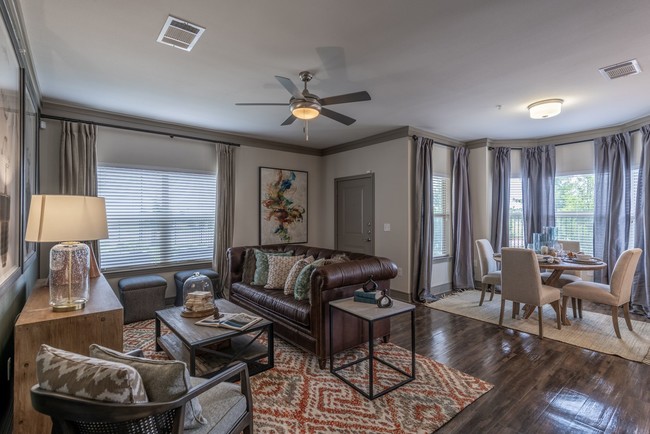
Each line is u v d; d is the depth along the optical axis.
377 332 3.25
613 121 4.68
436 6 2.09
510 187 5.83
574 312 4.16
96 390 1.08
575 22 2.26
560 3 2.05
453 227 5.65
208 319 2.78
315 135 5.47
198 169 5.07
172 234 4.85
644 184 4.30
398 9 2.12
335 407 2.25
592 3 2.05
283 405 2.27
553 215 5.53
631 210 4.68
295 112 2.99
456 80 3.24
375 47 2.60
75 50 2.63
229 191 5.26
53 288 2.03
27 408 1.75
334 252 3.99
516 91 3.54
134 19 2.22
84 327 1.92
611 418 2.13
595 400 2.33
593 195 5.18
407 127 4.94
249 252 4.41
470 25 2.30
